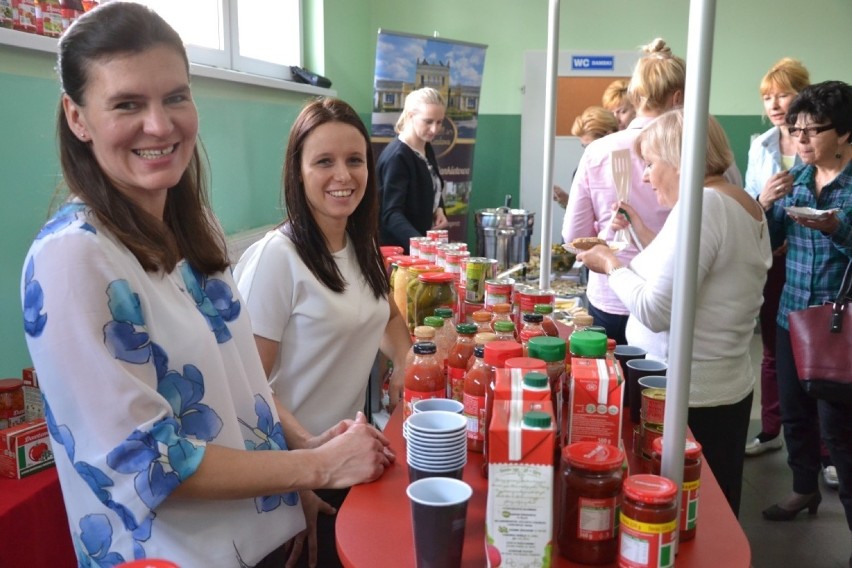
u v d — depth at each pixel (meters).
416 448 1.20
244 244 3.50
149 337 1.14
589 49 6.48
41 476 1.68
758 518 3.19
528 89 6.52
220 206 3.50
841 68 6.41
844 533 3.06
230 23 3.81
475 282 2.07
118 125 1.13
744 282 1.99
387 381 2.28
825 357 2.52
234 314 1.37
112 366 1.07
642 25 6.43
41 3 2.17
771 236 3.16
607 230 2.86
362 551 1.12
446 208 5.70
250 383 1.38
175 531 1.17
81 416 1.07
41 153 2.21
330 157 1.73
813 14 6.34
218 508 1.24
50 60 2.23
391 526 1.20
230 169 3.61
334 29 5.41
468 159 5.77
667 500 0.99
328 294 1.74
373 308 1.85
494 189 6.79
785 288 3.07
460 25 6.47
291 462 1.26
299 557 1.73
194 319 1.22
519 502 1.00
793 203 3.03
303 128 1.74
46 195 2.23
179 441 1.12
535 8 6.42
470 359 1.51
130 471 1.08
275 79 4.09
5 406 1.84
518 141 6.66
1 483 1.64
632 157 2.71
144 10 1.15
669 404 1.08
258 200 4.01
